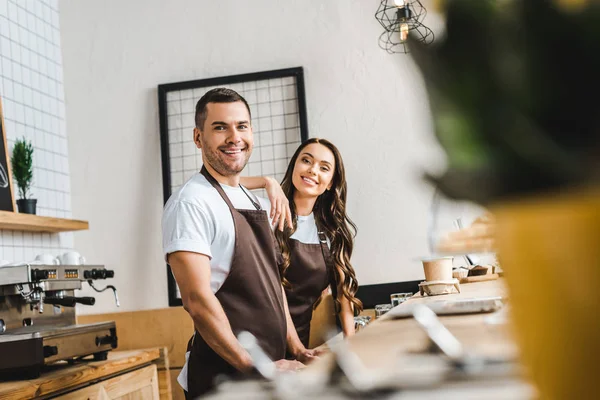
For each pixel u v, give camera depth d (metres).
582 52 0.35
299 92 4.03
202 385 2.32
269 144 4.07
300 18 4.13
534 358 0.42
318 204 3.45
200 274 2.27
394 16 4.02
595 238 0.38
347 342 0.96
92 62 4.30
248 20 4.18
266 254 2.50
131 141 4.23
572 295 0.39
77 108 4.29
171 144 4.18
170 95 4.21
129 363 3.24
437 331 0.71
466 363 0.59
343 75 4.05
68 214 4.22
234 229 2.40
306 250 3.26
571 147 0.37
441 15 0.40
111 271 3.37
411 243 3.90
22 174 3.64
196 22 4.23
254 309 2.40
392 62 4.01
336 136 4.02
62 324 3.36
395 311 1.43
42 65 4.12
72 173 4.25
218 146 2.52
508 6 0.37
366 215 3.95
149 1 4.29
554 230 0.39
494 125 0.38
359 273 3.93
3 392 2.34
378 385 0.55
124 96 4.26
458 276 2.72
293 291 3.21
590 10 0.35
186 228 2.31
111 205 4.21
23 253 3.73
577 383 0.40
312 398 0.56
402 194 3.93
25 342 2.67
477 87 0.38
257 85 4.12
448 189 0.41
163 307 4.10
